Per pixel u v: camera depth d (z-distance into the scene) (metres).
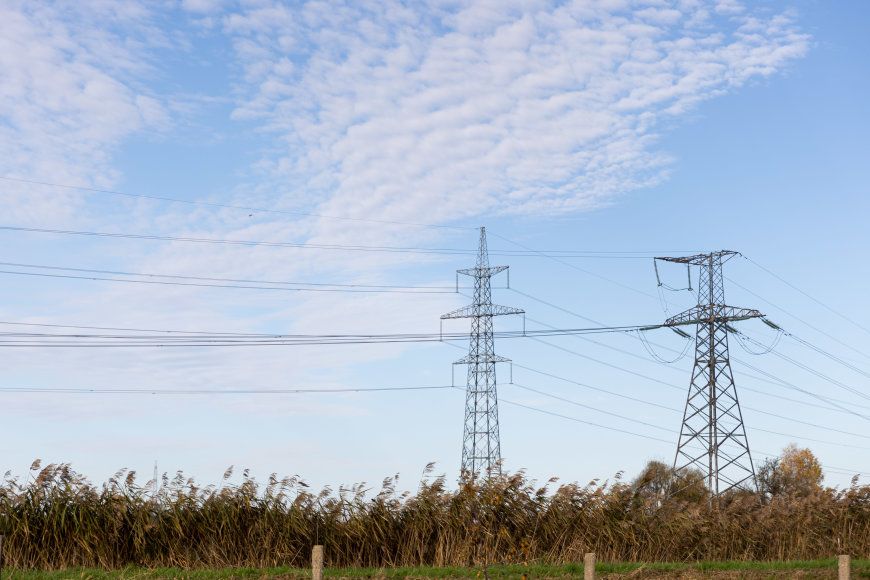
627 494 22.48
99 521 19.22
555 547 20.94
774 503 23.98
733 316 49.91
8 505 19.02
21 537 18.69
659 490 23.25
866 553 23.23
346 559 20.16
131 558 19.30
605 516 21.77
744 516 23.50
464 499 20.91
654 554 21.75
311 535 20.05
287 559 19.59
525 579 16.67
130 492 19.80
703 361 50.44
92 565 18.72
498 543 20.39
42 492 19.45
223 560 19.28
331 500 20.66
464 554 19.56
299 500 20.36
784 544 23.25
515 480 21.55
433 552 20.34
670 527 22.14
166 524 19.58
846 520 24.03
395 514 20.81
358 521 20.36
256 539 19.72
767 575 17.33
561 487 21.80
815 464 65.62
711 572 17.67
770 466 66.75
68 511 19.14
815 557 22.94
